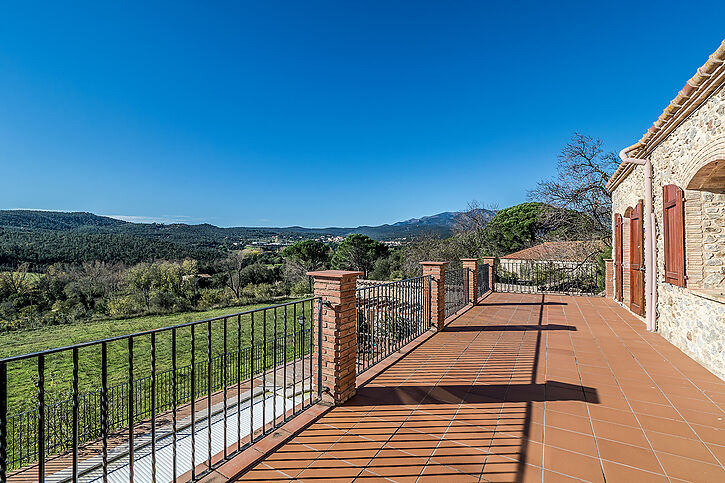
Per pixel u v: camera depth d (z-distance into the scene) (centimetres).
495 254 2528
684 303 514
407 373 434
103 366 187
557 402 348
